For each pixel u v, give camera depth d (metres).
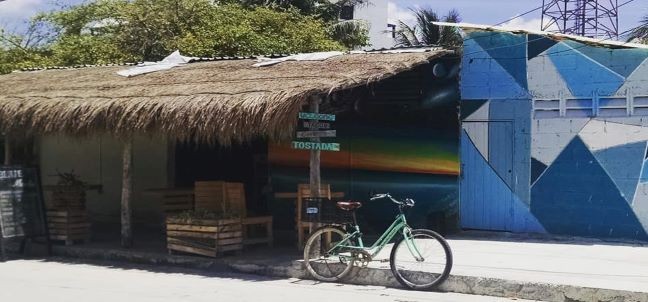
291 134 9.05
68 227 11.38
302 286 8.36
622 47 10.59
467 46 11.80
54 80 13.35
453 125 11.90
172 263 10.03
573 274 8.02
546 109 11.20
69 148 16.05
